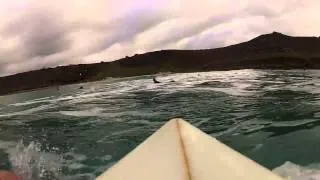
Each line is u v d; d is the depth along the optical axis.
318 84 12.42
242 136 7.64
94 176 6.62
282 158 6.36
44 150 8.31
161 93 13.57
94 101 13.74
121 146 7.96
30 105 15.47
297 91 11.41
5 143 9.22
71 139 8.83
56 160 7.58
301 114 8.71
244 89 12.62
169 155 1.72
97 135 8.89
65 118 11.26
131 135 8.58
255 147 6.99
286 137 7.31
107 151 7.75
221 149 1.74
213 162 1.67
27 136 9.66
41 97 18.08
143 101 12.34
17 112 13.71
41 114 12.50
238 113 9.34
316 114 8.61
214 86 14.01
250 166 1.70
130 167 1.77
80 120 10.67
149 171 1.70
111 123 9.82
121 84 18.52
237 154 1.74
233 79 15.47
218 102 10.88
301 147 6.73
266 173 1.70
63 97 16.69
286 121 8.29
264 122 8.38
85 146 8.19
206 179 1.60
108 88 17.64
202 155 1.70
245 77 15.76
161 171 1.67
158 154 1.75
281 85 12.80
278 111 9.15
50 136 9.37
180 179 1.60
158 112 10.43
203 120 9.07
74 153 7.84
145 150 1.80
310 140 7.03
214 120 8.97
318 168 5.80
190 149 1.72
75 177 6.65
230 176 1.63
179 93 13.10
